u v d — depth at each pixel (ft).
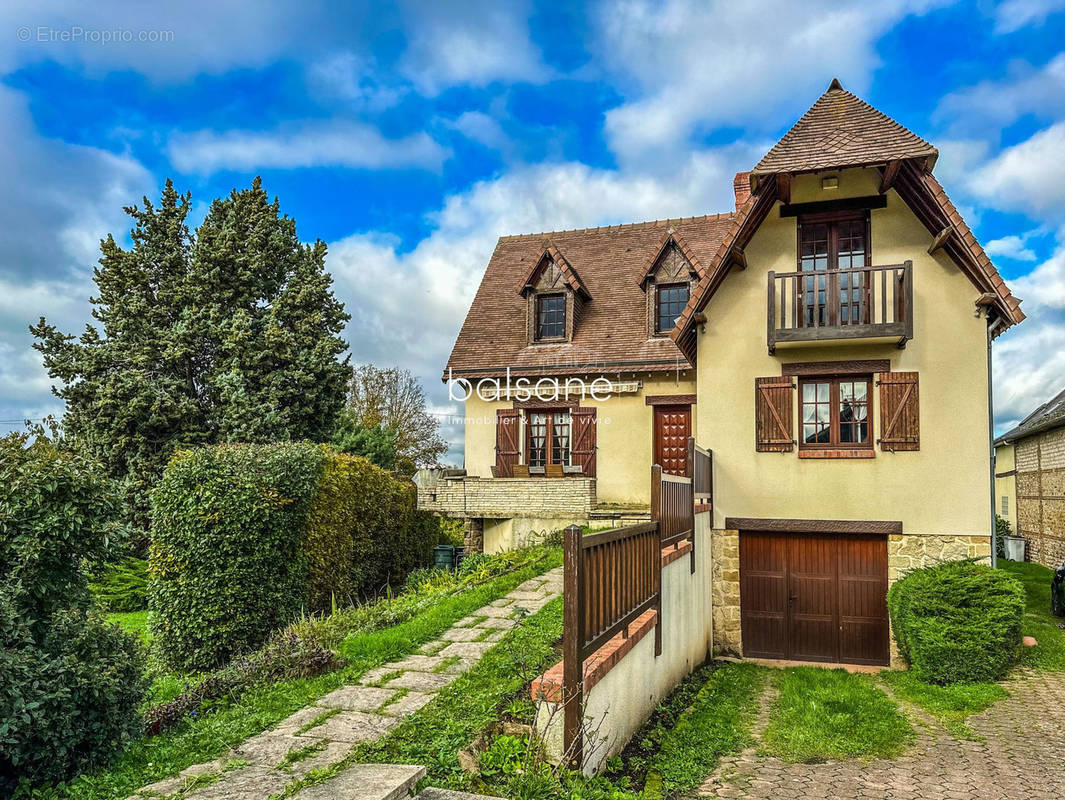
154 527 34.88
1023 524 82.69
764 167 36.19
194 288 63.31
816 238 38.42
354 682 21.65
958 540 35.01
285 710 18.85
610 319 59.52
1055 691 28.37
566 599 16.06
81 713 14.55
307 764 14.85
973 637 29.73
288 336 64.44
